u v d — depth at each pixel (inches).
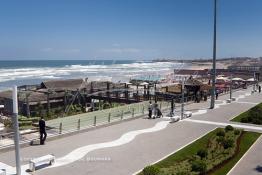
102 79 3846.0
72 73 5211.6
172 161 768.9
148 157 796.6
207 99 1910.7
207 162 745.0
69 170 693.9
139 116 1311.5
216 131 1085.8
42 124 876.0
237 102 1796.3
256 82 2785.4
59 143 903.7
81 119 1243.8
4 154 792.3
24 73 4815.5
